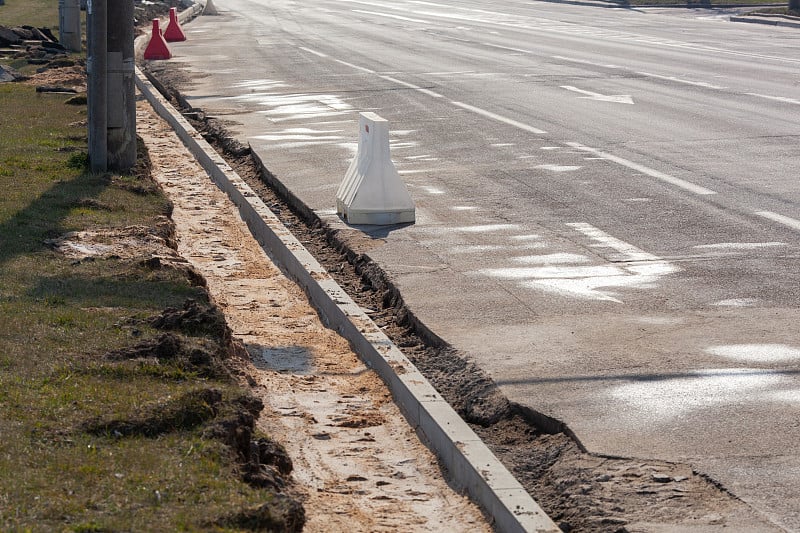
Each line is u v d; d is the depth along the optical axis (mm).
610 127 23406
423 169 19281
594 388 9289
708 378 9477
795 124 23594
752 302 11617
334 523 7109
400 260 13531
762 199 16422
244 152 22016
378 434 8727
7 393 7930
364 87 31359
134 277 11398
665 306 11516
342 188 16250
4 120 23406
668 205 16125
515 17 67562
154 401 7816
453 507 7504
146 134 24250
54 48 40281
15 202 14867
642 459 7898
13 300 10359
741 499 7254
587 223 15180
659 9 75750
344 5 83875
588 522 7078
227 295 12578
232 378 8766
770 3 77500
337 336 11109
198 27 60438
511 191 17328
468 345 10445
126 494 6512
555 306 11570
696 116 24875
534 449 8414
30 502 6293
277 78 34062
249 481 7090
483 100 28141
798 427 8398
